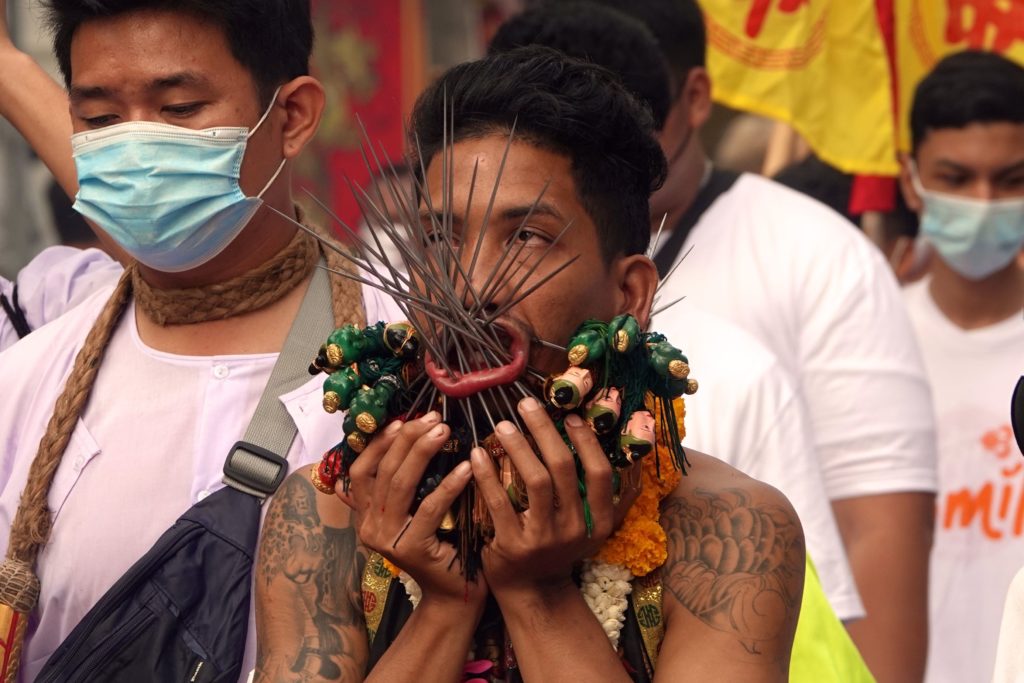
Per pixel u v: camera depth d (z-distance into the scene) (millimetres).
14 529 8516
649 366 6355
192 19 8531
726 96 14789
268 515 7309
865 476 13039
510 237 6500
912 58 16031
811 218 13070
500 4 22438
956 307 15773
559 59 6867
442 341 6273
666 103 11562
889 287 13359
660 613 6707
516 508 6438
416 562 6426
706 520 6789
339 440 8516
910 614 13125
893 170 15062
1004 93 15414
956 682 14984
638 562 6648
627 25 11531
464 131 6672
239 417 8695
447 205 6379
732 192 12938
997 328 15656
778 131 17781
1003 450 15352
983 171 15461
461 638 6523
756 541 6699
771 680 6516
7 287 10211
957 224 15609
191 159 8547
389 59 21578
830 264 12938
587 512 6316
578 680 6398
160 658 7883
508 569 6426
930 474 13305
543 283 6340
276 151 8898
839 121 15039
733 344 11414
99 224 8773
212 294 8820
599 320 6613
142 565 8008
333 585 7012
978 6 15891
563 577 6535
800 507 11141
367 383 6469
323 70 20938
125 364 8898
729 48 14750
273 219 8914
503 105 6648
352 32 21266
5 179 17156
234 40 8617
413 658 6516
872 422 12992
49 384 9023
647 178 7023
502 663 6766
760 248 12836
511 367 6227
